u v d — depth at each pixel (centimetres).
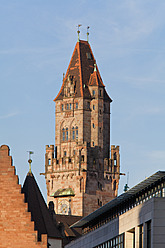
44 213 16962
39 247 12369
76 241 17125
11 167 12562
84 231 17788
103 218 16162
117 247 14400
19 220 12431
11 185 12506
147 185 13650
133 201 14312
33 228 12419
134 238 13950
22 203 12475
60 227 18750
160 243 12712
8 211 12450
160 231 12738
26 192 15650
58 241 16962
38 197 16725
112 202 14788
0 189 12506
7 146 12644
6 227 12412
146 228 13125
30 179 16012
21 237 12400
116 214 15250
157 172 13150
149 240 13000
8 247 12375
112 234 14712
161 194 13212
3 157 12594
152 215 12812
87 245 16362
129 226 13850
